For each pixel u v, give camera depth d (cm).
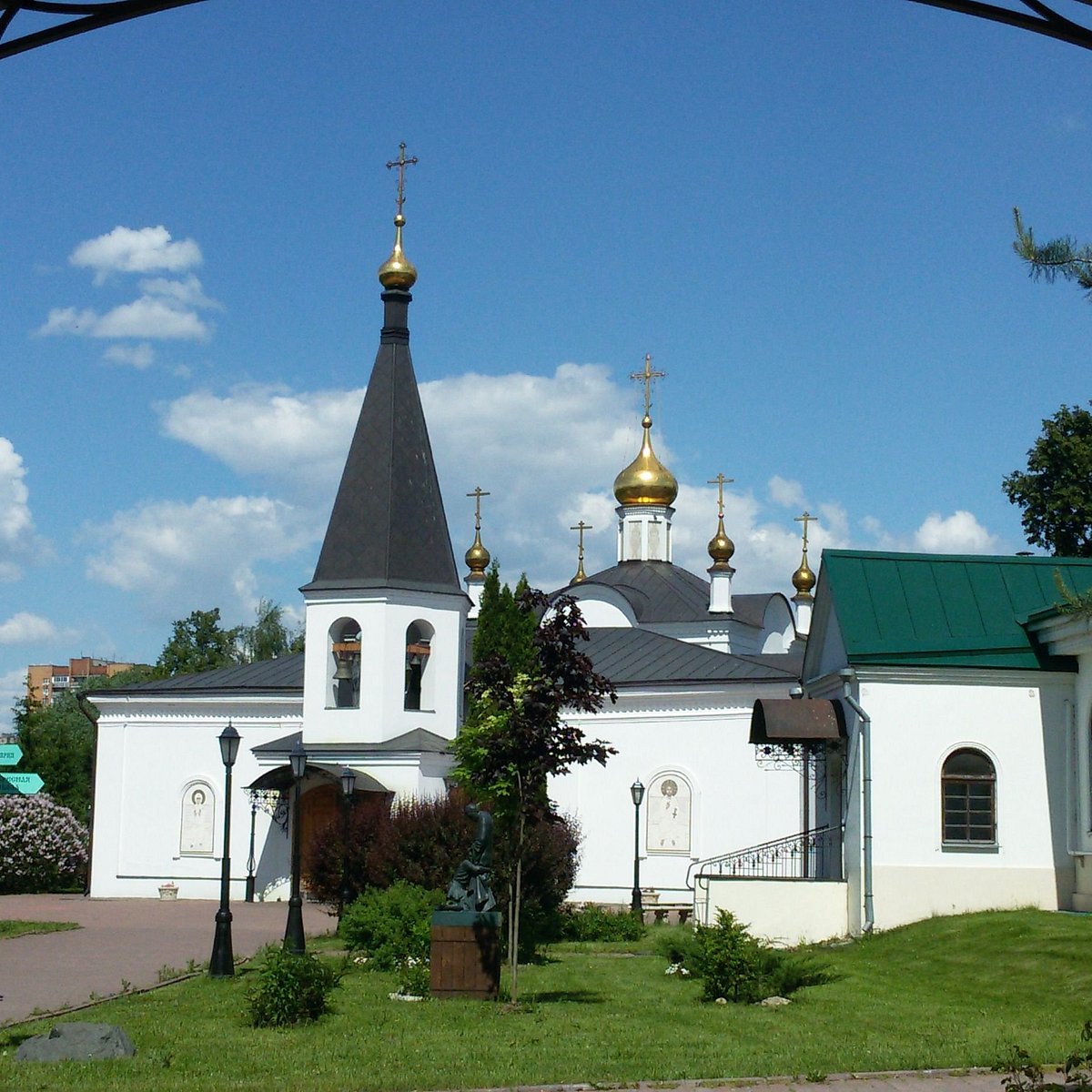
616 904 3712
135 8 732
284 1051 1478
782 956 1977
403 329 3906
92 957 2486
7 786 1581
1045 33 751
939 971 2070
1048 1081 1260
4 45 739
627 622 4956
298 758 2366
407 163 3916
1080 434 4303
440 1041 1542
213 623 7781
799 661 4294
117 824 4228
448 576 3800
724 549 4981
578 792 3844
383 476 3784
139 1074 1346
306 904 3822
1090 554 4291
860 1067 1365
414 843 2677
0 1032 1619
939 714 2506
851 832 2542
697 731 3741
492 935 1902
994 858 2473
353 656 3766
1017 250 1249
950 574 2645
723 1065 1377
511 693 1933
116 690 4256
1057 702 2519
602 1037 1562
